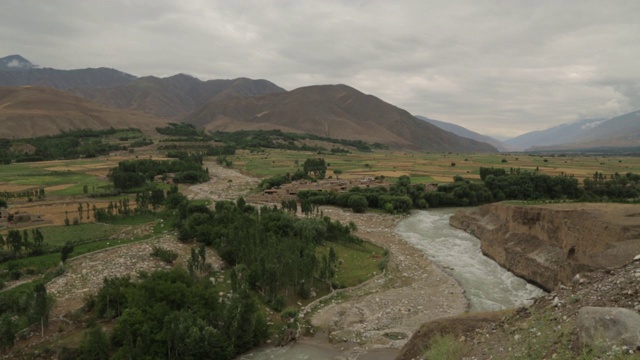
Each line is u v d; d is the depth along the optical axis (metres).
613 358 18.14
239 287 56.75
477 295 62.84
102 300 51.12
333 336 51.06
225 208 103.31
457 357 27.41
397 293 63.94
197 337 43.91
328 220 95.12
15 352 43.59
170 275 53.66
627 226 56.72
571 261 58.72
